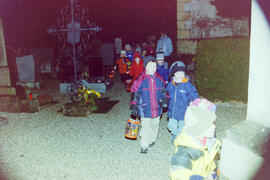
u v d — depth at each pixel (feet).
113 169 13.26
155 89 14.11
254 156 8.59
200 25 39.06
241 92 25.07
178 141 7.43
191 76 32.12
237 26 38.65
